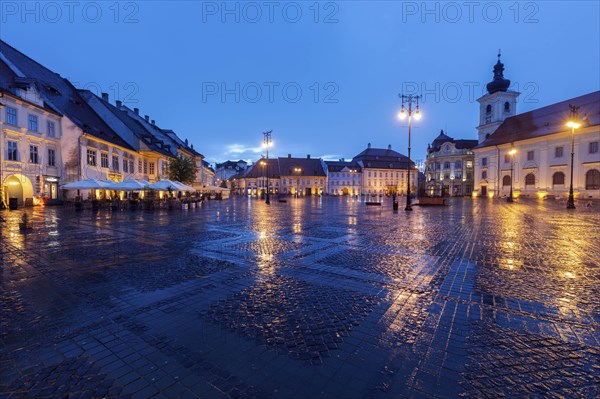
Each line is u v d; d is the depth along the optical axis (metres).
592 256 7.88
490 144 60.44
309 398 2.68
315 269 6.73
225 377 2.97
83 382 2.90
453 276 6.19
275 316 4.33
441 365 3.17
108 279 6.00
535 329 3.94
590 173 44.38
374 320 4.20
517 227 13.66
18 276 6.20
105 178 34.94
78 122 31.12
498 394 2.74
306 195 91.31
